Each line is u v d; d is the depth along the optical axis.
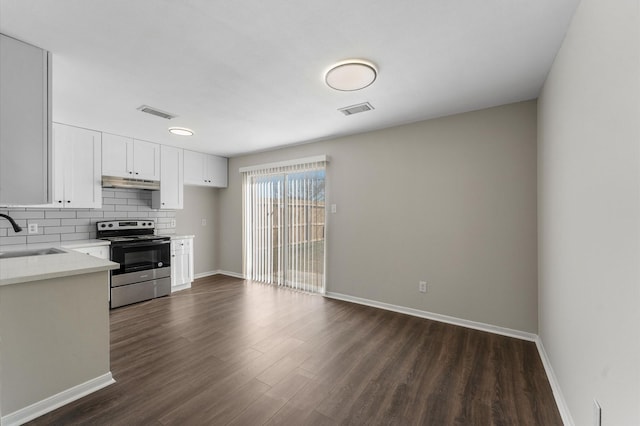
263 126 3.46
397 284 3.44
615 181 1.10
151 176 4.19
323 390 1.93
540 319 2.56
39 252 2.81
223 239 5.47
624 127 1.03
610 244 1.14
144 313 3.38
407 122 3.32
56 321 1.78
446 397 1.86
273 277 4.73
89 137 3.56
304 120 3.23
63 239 3.56
